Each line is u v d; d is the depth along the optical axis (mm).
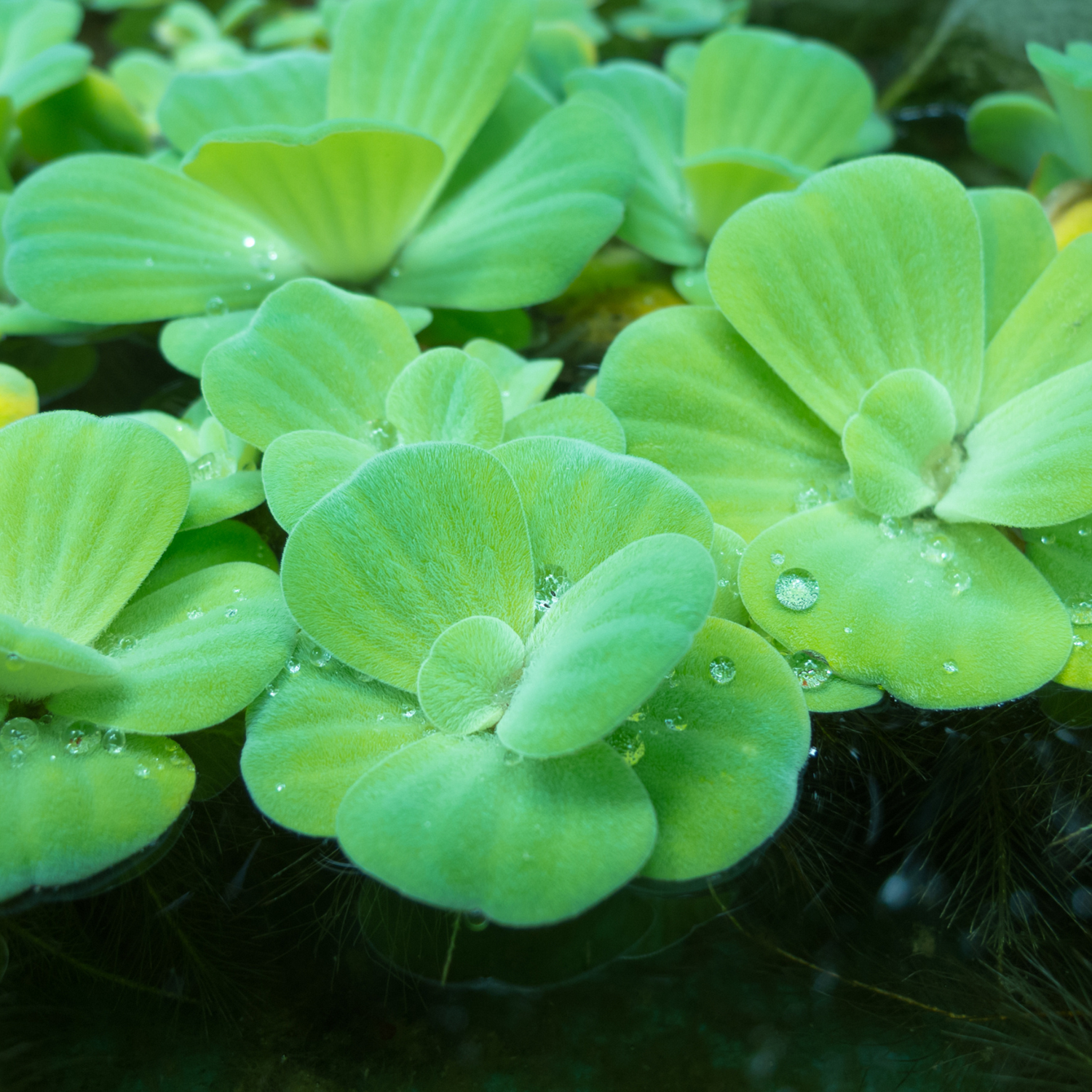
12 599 320
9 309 414
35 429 328
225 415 338
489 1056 286
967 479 344
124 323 402
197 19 627
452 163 417
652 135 461
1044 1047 287
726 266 353
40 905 300
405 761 300
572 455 319
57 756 308
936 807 313
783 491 353
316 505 309
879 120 505
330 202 384
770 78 448
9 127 462
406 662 311
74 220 398
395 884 284
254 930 298
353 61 427
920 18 551
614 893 302
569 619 304
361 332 359
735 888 302
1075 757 320
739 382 361
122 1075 284
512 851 287
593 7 657
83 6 655
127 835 301
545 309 427
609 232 400
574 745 276
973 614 323
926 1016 290
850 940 297
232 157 369
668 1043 288
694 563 290
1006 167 484
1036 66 396
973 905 301
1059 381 343
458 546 311
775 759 303
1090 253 354
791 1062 286
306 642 321
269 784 302
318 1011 290
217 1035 289
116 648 321
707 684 310
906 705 330
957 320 354
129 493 326
